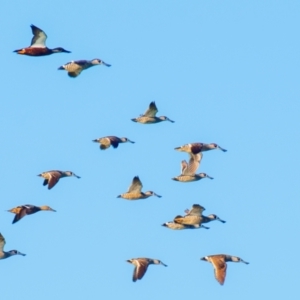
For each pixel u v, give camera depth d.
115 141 75.00
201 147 74.88
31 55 72.31
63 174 74.44
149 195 74.06
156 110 75.94
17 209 73.31
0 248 73.12
